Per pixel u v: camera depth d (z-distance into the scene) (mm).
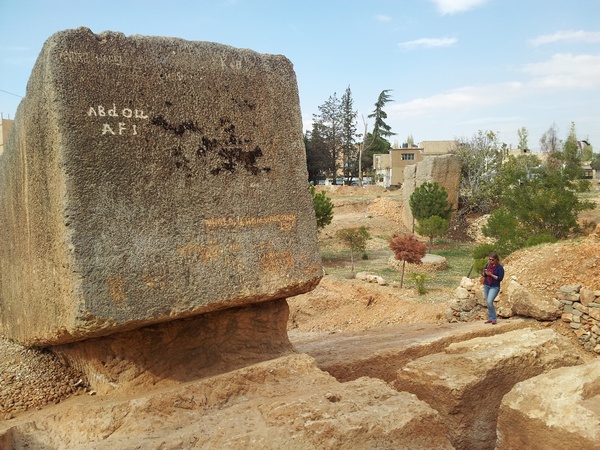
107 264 4465
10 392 5062
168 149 4973
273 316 6059
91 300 4355
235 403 4941
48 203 4617
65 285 4434
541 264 10453
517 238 15508
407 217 27016
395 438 3980
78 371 5473
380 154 59500
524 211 16734
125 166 4688
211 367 5551
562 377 4664
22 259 5359
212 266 5059
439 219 21781
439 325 10234
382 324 12586
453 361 6090
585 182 18516
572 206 16562
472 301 10844
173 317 4797
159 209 4824
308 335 11500
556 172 19094
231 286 5156
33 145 4816
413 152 47719
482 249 16125
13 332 5801
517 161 32469
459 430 5602
